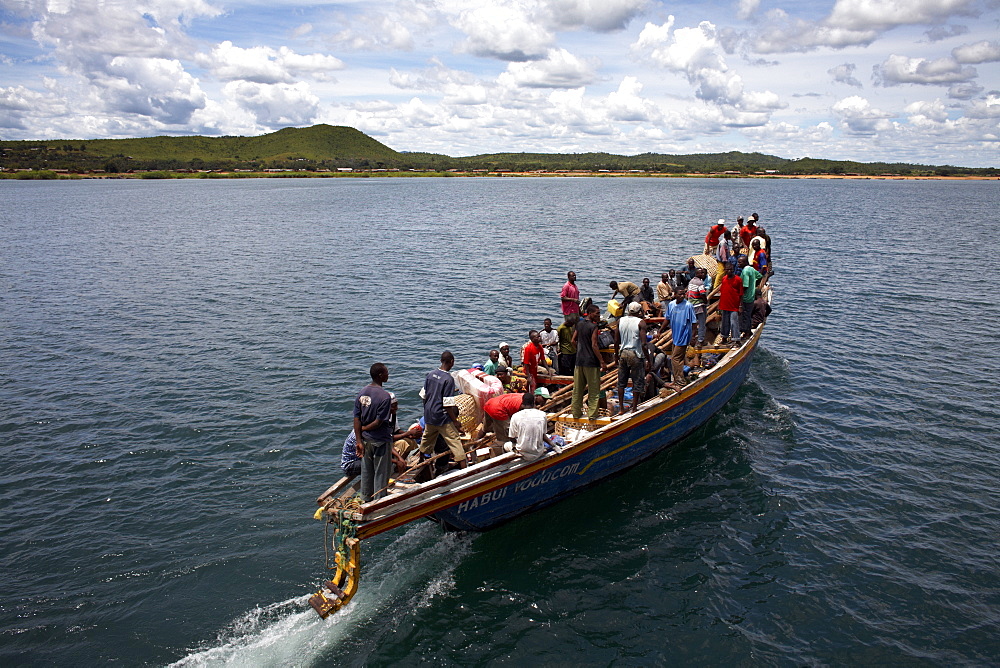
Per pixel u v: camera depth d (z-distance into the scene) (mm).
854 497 12055
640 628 8852
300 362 19531
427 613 9141
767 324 23750
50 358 20031
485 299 28125
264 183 199125
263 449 13781
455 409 10250
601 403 12516
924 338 21844
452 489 9609
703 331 15477
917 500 11914
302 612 9117
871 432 14727
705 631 8781
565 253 41844
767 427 15047
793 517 11445
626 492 12289
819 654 8375
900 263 37000
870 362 19438
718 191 146250
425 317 24969
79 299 28453
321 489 12188
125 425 14984
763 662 8242
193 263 38781
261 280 33000
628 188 163250
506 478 10250
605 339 12164
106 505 11680
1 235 54094
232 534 10797
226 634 8680
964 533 10891
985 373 18375
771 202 99938
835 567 10078
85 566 9992
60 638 8547
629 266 36469
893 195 130500
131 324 24031
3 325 23922
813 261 37812
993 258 38875
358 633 8750
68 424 15031
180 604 9211
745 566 10133
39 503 11750
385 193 132000
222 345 21297
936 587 9578
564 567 10125
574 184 196625
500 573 9984
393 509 9039
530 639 8664
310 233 55562
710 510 11688
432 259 39781
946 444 14078
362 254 42312
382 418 9016
